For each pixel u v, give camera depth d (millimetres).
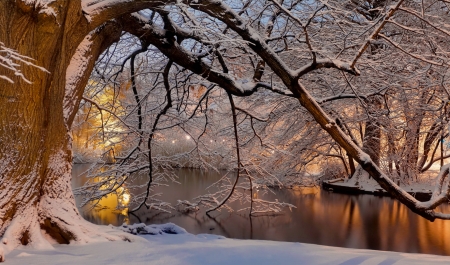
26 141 4898
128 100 12531
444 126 13383
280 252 5273
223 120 15492
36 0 4613
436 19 9328
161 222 10766
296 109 13297
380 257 5180
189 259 4543
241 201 13922
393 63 9508
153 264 4270
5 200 4734
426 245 8828
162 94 12086
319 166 19172
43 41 4793
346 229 10367
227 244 5766
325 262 4824
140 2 5867
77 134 15016
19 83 4746
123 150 13391
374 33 6500
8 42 4629
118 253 4668
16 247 4613
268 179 12648
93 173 12836
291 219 11500
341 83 10414
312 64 6852
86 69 5996
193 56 7691
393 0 9758
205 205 13117
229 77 7941
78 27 5410
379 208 13383
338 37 9000
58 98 5270
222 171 21438
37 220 5051
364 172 17125
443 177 6457
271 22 9156
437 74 9914
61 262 4176
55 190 5352
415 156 16406
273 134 16125
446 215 6410
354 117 13625
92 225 5758
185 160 18859
